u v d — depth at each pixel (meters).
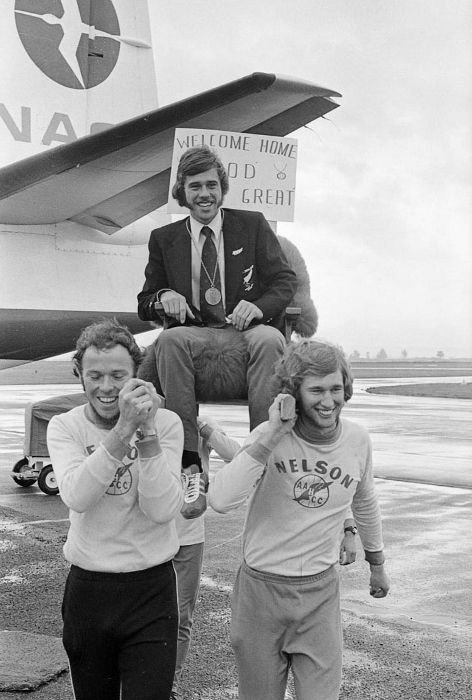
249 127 5.64
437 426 17.75
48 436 2.56
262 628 2.63
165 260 3.43
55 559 5.89
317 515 2.62
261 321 3.29
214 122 5.70
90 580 2.46
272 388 2.67
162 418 2.57
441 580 5.45
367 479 2.76
